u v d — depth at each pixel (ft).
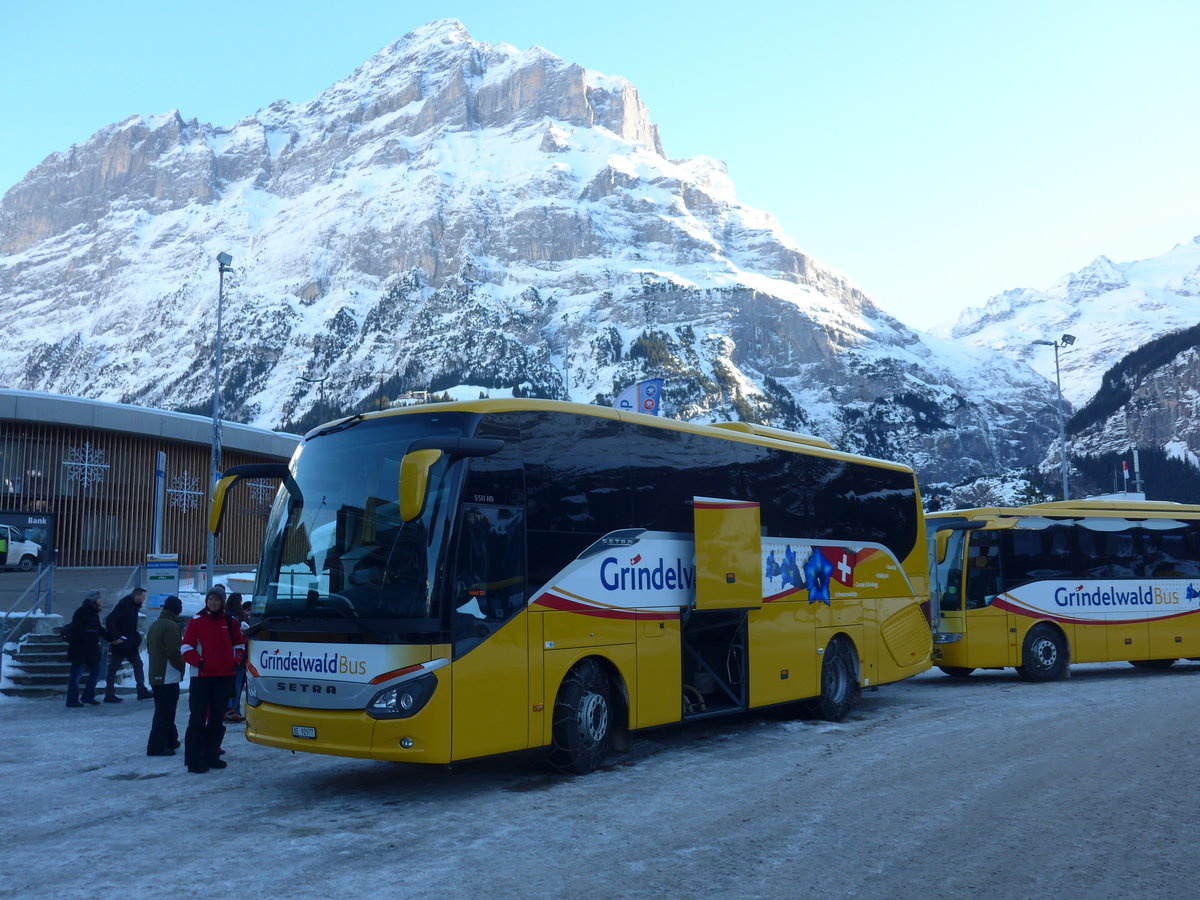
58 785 35.22
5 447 148.77
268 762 39.65
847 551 51.49
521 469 34.14
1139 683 64.08
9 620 72.02
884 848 25.36
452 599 30.94
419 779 35.58
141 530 158.51
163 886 22.91
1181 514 74.43
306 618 31.96
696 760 38.60
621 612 37.35
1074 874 23.15
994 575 66.49
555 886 22.49
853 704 53.98
